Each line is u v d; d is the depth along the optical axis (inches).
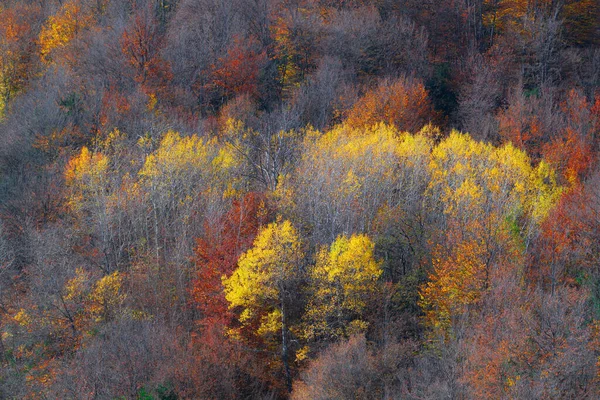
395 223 2714.1
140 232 3107.8
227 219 2810.0
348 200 2778.1
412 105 3814.0
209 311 2568.9
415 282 2524.6
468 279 2244.1
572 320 1831.9
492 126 3654.0
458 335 2058.3
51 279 2684.5
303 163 3011.8
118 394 2174.0
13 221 3120.1
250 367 2464.3
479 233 2379.4
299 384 2314.2
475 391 1758.1
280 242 2464.3
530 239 2586.1
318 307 2433.6
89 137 3595.0
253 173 3129.9
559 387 1672.0
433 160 3070.9
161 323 2544.3
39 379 2379.4
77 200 3147.1
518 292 2062.0
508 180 2847.0
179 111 3961.6
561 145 3230.8
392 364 2092.8
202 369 2281.0
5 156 3503.9
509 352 1779.0
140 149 3356.3
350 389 2020.2
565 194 2694.4
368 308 2440.9
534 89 3887.8
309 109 3939.5
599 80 3981.3
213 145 3314.5
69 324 2603.3
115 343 2342.5
